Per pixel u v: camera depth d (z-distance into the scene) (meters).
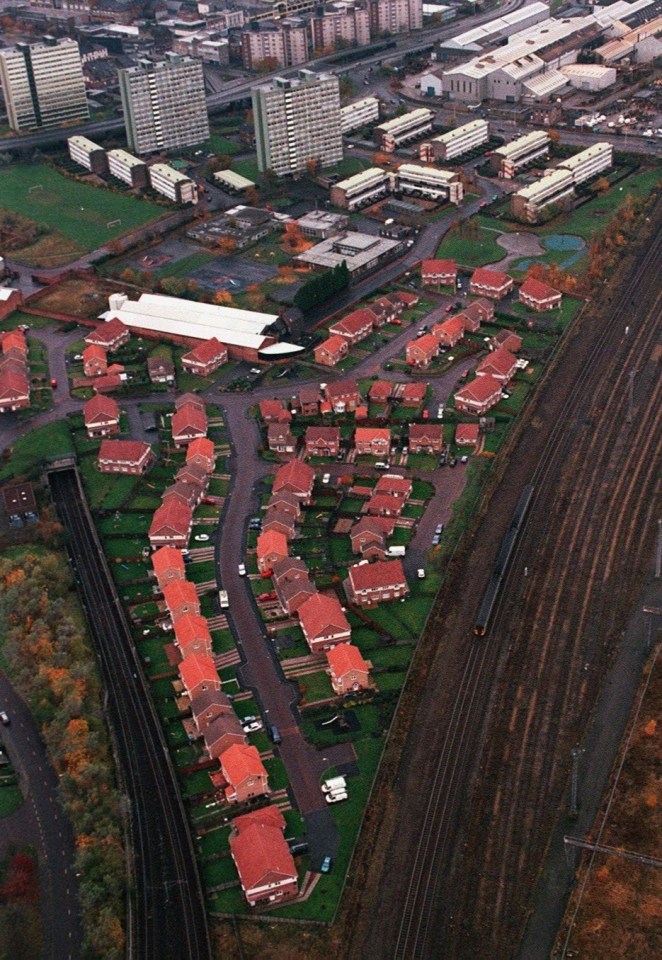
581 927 199.62
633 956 194.75
